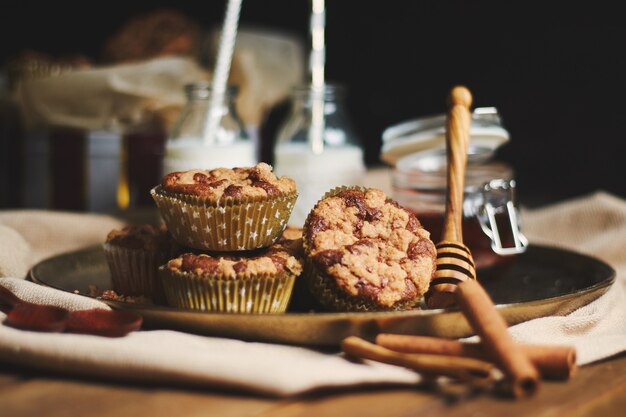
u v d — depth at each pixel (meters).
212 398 0.50
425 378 0.53
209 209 0.60
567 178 1.48
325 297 0.59
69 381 0.52
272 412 0.49
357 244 0.59
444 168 0.73
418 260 0.59
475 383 0.52
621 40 1.41
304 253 0.60
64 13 1.76
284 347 0.56
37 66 1.14
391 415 0.49
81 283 0.68
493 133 0.70
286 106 1.52
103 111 1.03
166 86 1.04
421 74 1.62
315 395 0.51
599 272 0.68
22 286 0.60
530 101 1.50
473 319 0.53
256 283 0.59
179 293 0.60
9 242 0.69
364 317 0.55
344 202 0.61
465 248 0.62
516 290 0.68
